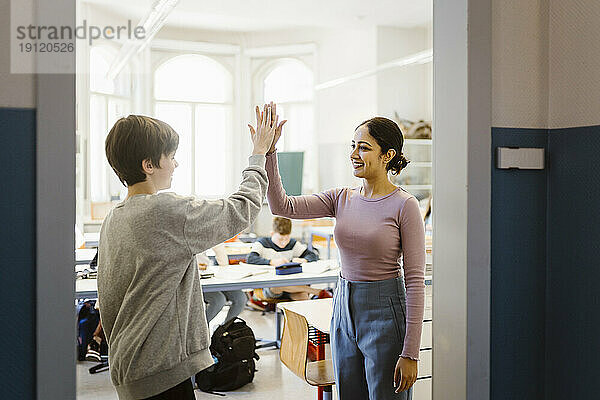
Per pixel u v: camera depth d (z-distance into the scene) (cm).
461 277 165
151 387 166
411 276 193
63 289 131
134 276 167
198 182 835
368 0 648
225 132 851
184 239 167
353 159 206
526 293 175
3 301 128
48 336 130
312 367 277
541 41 173
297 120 855
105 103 728
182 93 823
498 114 168
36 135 128
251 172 190
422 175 771
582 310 167
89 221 688
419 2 655
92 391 367
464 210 163
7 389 129
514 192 172
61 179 130
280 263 476
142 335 163
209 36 839
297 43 845
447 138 170
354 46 793
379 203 202
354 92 795
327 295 490
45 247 129
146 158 175
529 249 175
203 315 177
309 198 220
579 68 165
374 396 198
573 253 169
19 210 129
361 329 201
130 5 646
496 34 167
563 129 171
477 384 165
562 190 172
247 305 612
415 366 191
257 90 856
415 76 778
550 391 177
